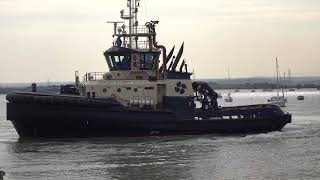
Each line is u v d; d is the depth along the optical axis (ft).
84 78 300.61
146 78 300.61
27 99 267.39
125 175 190.19
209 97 310.86
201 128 292.81
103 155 230.07
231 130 299.17
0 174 182.39
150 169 200.64
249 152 238.07
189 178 185.37
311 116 514.27
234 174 191.01
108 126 276.82
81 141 270.26
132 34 307.37
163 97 298.35
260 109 310.04
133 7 308.81
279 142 270.46
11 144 262.26
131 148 248.73
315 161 215.10
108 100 277.64
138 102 291.99
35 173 193.06
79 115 271.69
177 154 232.73
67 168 201.98
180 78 301.84
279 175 188.75
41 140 273.95
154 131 284.00
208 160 218.59
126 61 302.45
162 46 302.66
